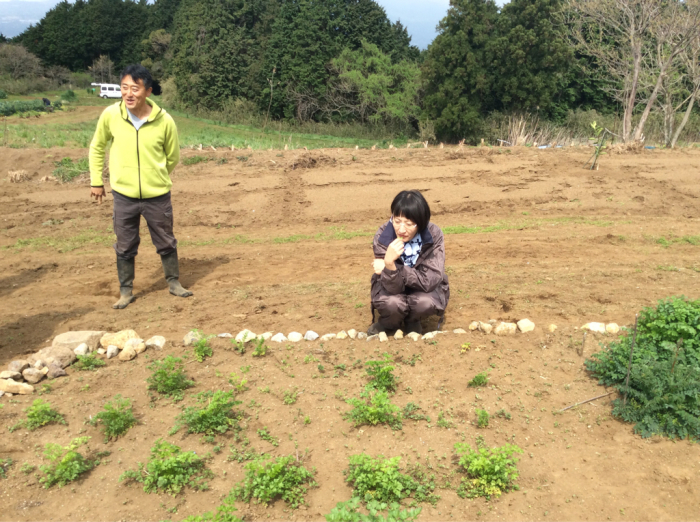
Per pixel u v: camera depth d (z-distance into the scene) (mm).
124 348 4484
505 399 3826
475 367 4203
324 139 31125
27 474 3271
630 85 21516
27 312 5719
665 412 3549
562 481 3148
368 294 6008
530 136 22906
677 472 3166
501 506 2996
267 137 30156
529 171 11289
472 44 29203
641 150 13000
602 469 3223
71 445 3305
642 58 20312
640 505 2973
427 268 4688
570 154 12383
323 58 37438
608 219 8984
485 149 12719
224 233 8898
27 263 7414
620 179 10766
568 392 3877
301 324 5289
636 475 3168
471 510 2971
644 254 7172
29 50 74000
